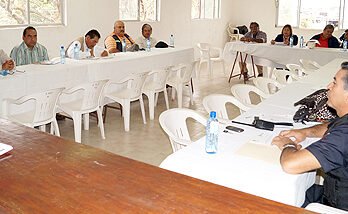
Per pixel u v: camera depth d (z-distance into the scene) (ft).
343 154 5.27
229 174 5.65
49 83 13.08
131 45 20.47
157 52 19.20
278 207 3.72
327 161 5.23
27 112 12.12
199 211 3.60
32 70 13.07
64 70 13.62
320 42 24.49
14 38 19.08
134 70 16.98
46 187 3.99
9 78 11.66
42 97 10.80
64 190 3.94
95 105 13.19
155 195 3.88
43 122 11.24
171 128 8.46
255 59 24.57
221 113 10.34
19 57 15.06
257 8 38.11
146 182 4.16
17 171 4.34
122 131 14.80
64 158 4.72
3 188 3.95
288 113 9.00
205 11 35.19
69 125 15.43
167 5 29.25
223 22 37.99
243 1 38.65
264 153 6.31
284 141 6.53
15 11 19.22
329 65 16.89
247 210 3.64
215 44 37.27
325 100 8.56
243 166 5.84
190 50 21.42
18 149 4.96
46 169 4.41
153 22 28.07
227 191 4.01
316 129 7.17
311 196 6.75
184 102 19.84
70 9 21.57
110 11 24.12
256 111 9.09
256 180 5.48
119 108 16.58
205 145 6.68
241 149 6.47
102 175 4.29
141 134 14.52
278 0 36.94
